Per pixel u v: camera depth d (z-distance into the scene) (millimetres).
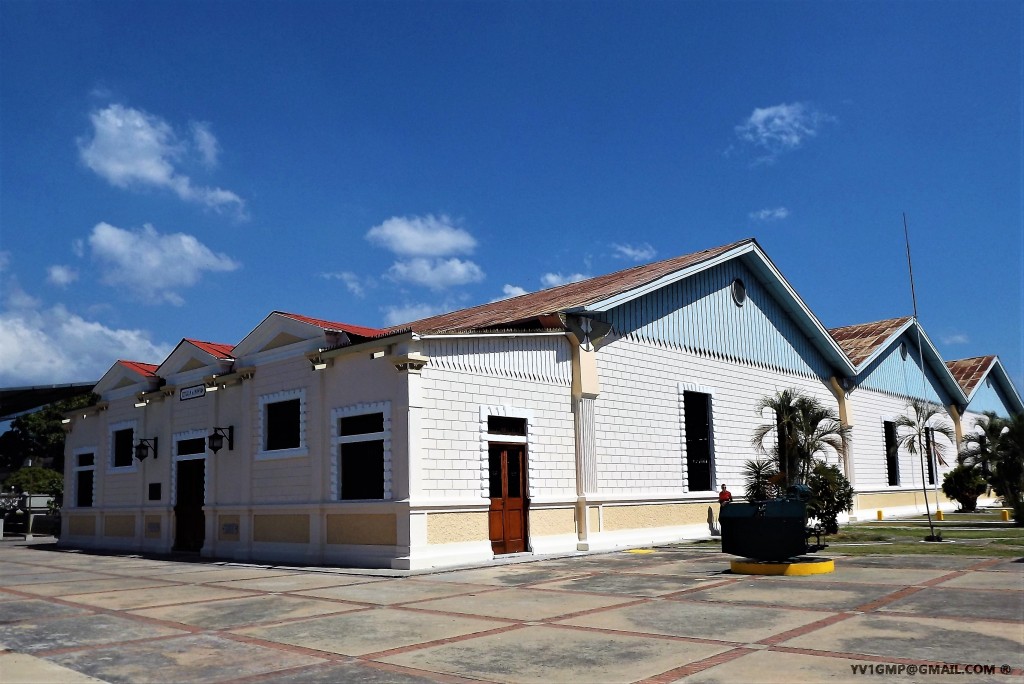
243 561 18312
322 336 17531
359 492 16438
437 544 15383
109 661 7844
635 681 6609
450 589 12414
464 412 16250
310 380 17703
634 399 20641
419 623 9516
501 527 16688
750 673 6719
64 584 14383
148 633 9289
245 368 19266
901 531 23344
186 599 12023
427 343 15820
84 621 10188
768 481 20422
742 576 13289
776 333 27359
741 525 13758
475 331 16641
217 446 19719
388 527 15445
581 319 19312
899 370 35469
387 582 13391
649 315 21672
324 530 16875
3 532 31891
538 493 17594
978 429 41781
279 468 18188
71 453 26438
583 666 7176
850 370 30234
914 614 9289
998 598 10289
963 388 40844
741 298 25766
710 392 23453
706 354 23609
